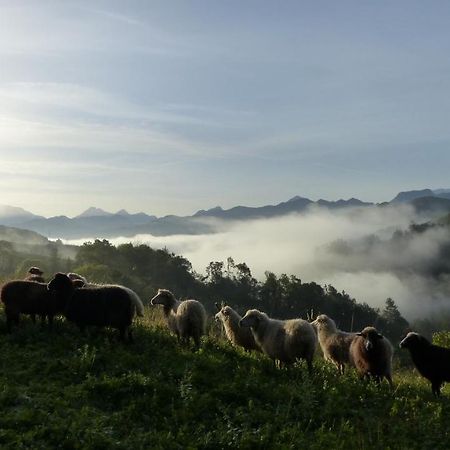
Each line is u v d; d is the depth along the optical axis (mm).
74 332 16500
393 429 11984
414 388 16906
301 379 15133
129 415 10750
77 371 12805
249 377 13750
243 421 11273
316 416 12172
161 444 9719
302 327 16359
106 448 9242
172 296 19672
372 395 14523
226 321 19875
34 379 12078
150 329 19266
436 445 11531
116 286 16891
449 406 14484
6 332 16078
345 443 10867
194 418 11133
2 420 9578
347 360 18156
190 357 15414
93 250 145250
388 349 16469
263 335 17594
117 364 13531
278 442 10359
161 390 12000
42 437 9289
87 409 10586
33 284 16562
